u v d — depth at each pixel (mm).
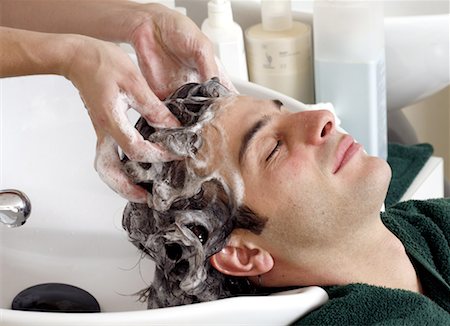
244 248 1202
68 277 1338
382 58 1562
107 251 1358
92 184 1380
